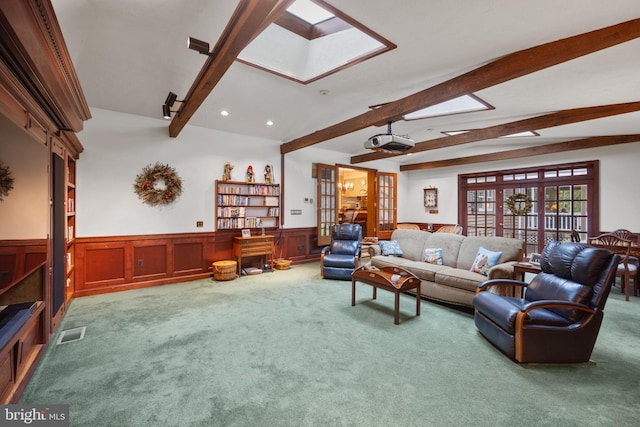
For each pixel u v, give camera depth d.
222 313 3.40
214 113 4.55
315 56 3.32
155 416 1.72
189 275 4.95
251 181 5.49
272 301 3.84
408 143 4.12
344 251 5.29
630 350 2.53
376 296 4.05
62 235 3.08
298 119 4.84
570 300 2.37
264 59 3.23
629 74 2.71
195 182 4.99
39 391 1.93
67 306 3.57
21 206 1.98
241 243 5.17
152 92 3.78
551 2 1.85
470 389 1.99
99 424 1.65
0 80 1.64
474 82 2.88
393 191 8.35
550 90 3.21
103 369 2.21
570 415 1.74
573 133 5.21
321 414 1.75
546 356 2.29
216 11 2.36
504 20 2.08
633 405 1.83
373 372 2.19
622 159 5.32
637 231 5.16
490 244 3.96
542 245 6.37
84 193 4.07
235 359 2.37
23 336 2.03
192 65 3.17
